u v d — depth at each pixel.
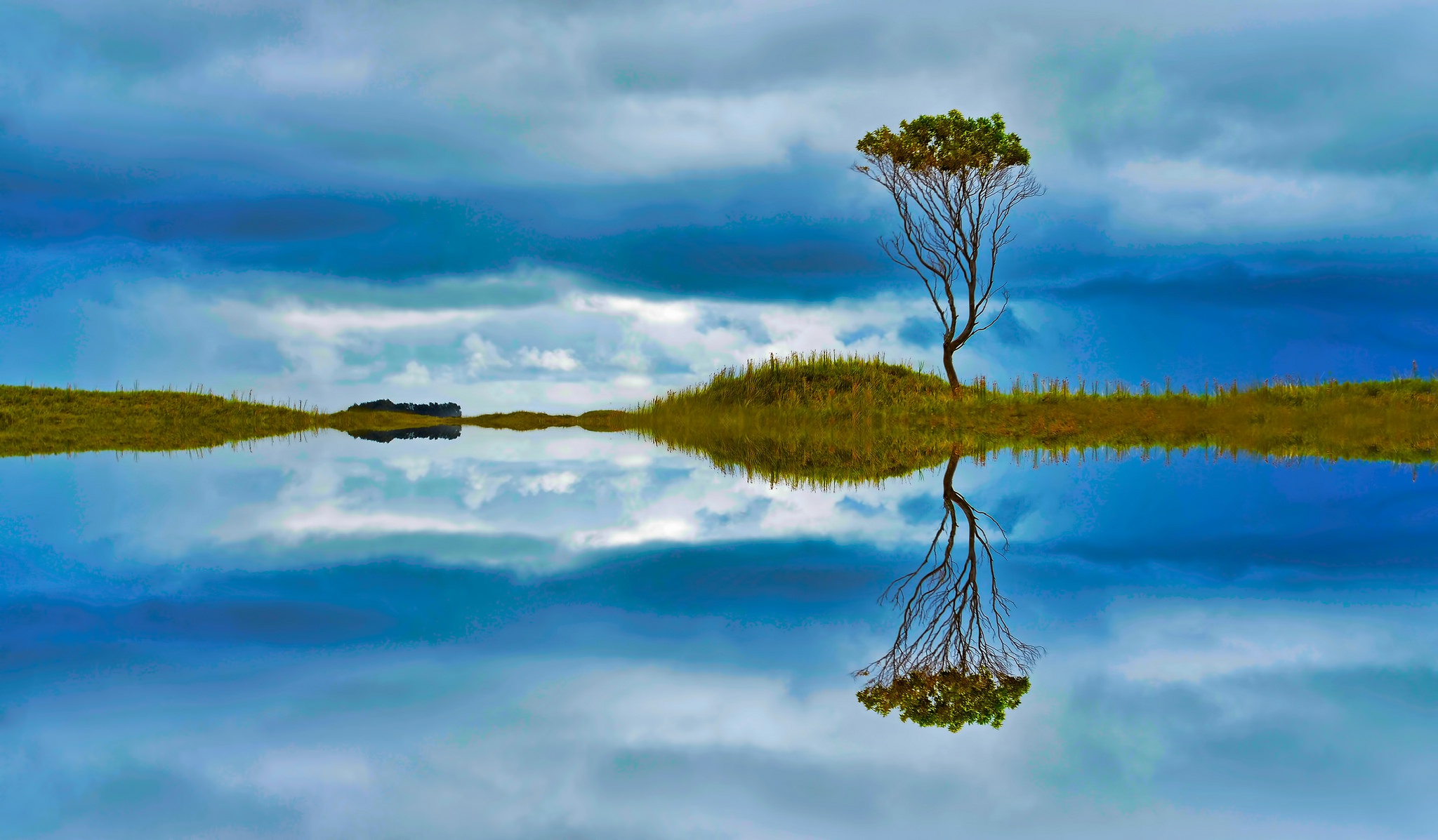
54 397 21.48
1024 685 3.33
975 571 5.25
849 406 22.55
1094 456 11.94
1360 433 14.50
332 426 23.19
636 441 17.75
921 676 3.42
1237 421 16.80
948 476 10.06
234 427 21.36
